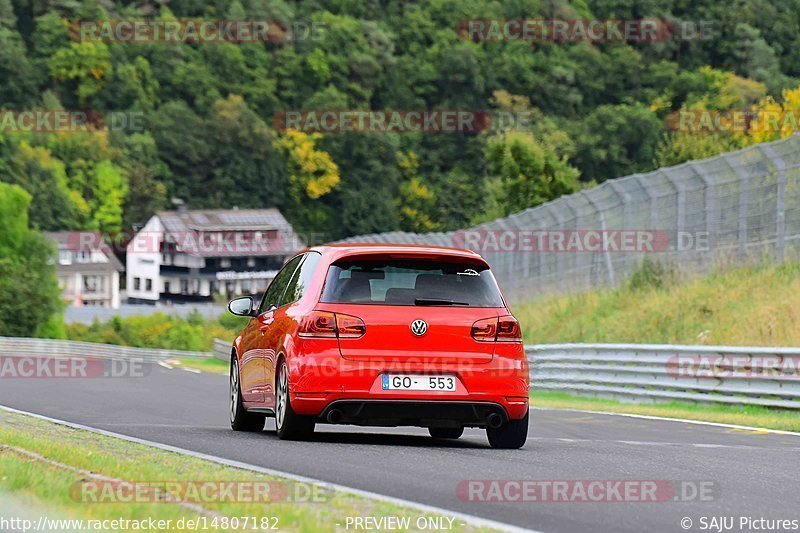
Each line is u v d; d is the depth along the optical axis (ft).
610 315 402.93
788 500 94.63
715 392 241.96
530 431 169.48
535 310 453.58
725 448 139.13
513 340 133.08
